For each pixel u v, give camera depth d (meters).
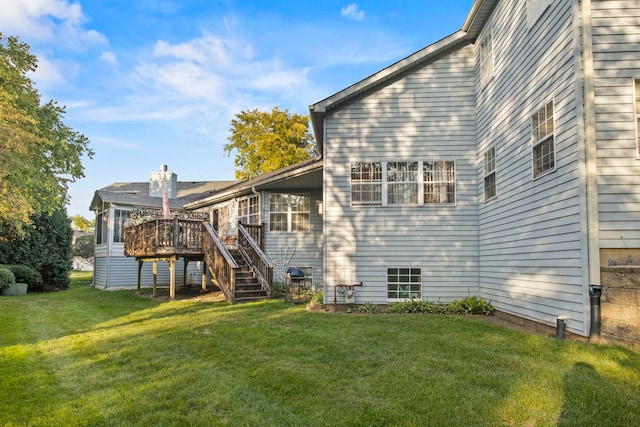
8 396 4.10
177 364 5.11
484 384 4.15
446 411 3.55
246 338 6.40
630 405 3.53
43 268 18.83
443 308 9.12
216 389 4.21
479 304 8.77
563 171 6.01
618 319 5.22
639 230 5.43
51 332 7.39
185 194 25.62
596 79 5.68
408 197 9.77
